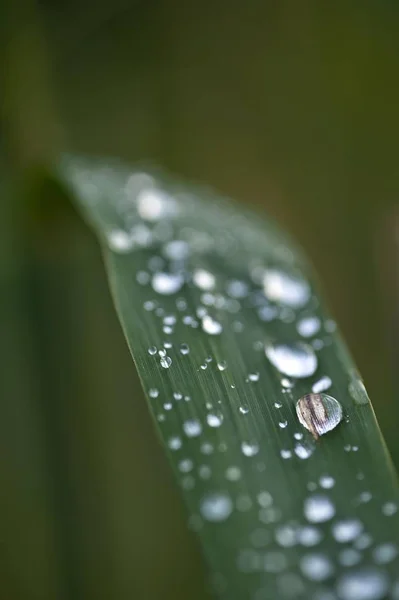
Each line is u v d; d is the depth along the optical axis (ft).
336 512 0.29
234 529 0.29
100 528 0.43
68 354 0.44
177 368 0.31
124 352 0.49
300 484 0.30
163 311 0.33
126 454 0.47
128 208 0.38
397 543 0.29
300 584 0.29
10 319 0.44
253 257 0.37
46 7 0.46
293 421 0.31
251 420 0.31
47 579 0.44
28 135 0.42
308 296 0.35
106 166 0.40
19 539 0.45
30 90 0.42
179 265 0.36
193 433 0.30
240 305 0.34
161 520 0.46
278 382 0.32
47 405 0.43
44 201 0.40
